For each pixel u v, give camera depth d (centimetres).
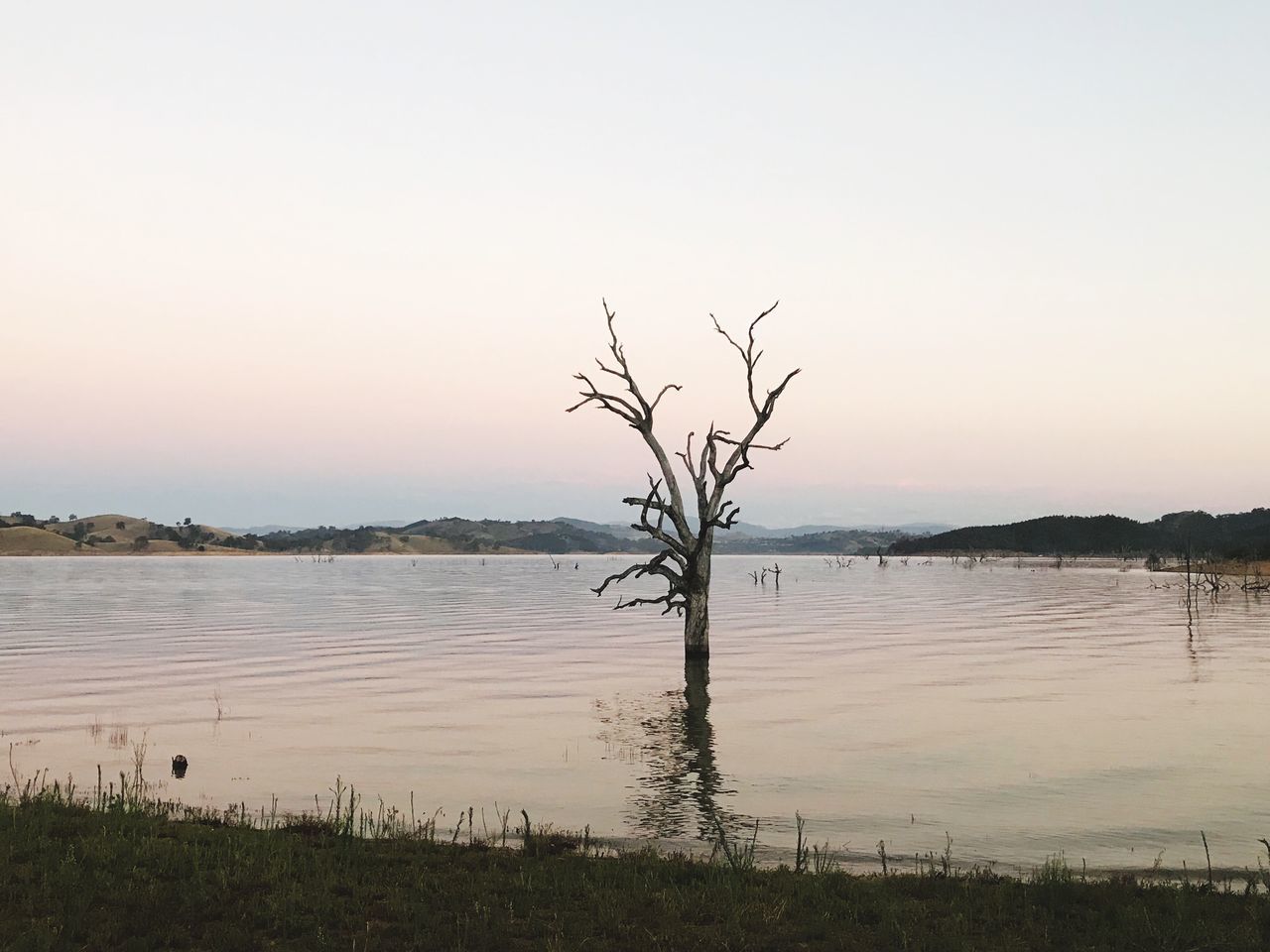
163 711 2941
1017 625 6731
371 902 1083
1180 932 991
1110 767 2123
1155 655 4622
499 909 1059
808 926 1020
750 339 4216
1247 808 1767
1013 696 3256
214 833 1392
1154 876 1334
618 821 1661
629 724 2706
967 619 7375
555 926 999
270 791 1881
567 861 1308
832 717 2822
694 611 4241
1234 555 17188
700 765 2152
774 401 4194
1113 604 9419
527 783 1969
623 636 5850
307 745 2392
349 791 1888
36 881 1109
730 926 1006
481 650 4959
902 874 1300
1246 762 2178
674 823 1648
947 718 2798
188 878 1155
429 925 1000
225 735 2533
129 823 1405
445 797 1845
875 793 1875
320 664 4256
